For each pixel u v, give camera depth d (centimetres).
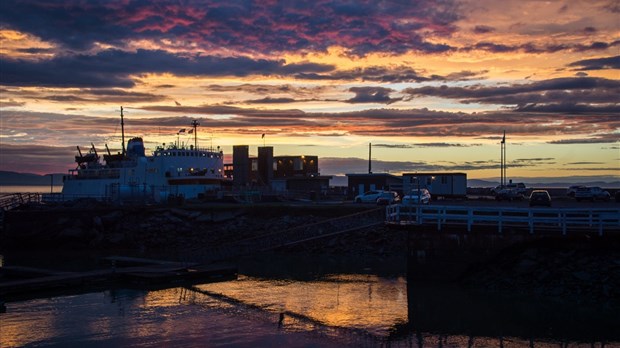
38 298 3459
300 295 3497
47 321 2894
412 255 3547
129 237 6222
